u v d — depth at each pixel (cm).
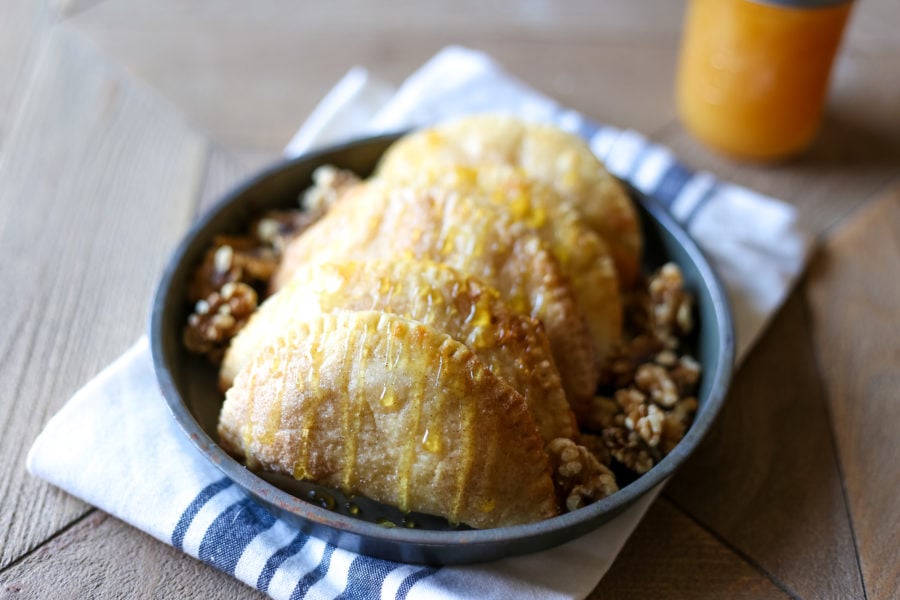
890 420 55
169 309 52
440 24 75
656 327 56
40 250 60
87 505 50
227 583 48
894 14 76
